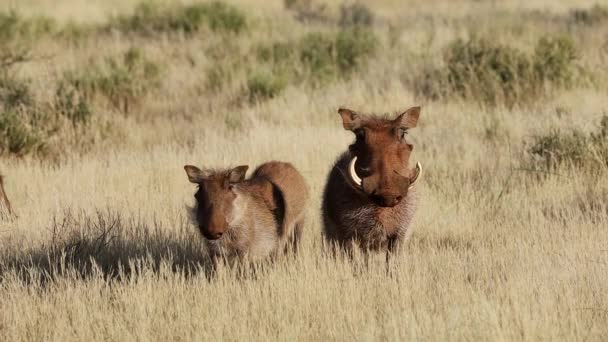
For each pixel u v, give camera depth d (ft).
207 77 221.05
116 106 204.03
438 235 112.68
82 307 84.99
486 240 109.29
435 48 233.14
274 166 105.19
